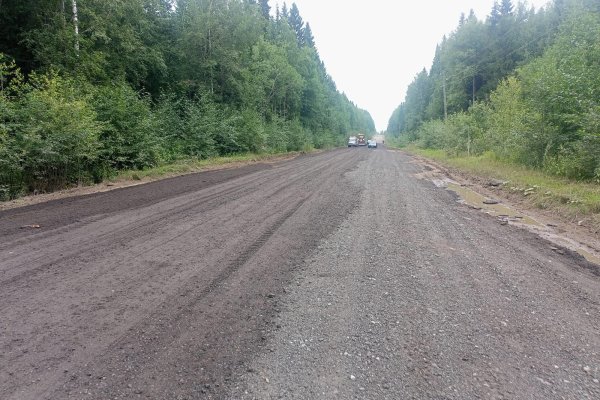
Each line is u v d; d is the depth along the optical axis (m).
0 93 9.91
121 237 5.55
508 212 8.45
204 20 24.09
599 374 2.54
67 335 2.86
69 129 10.40
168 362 2.54
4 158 9.12
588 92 11.75
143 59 19.88
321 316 3.27
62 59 13.58
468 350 2.79
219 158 21.50
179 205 8.11
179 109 22.17
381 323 3.17
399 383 2.37
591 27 16.48
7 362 2.50
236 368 2.50
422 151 41.28
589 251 5.61
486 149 23.91
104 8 16.30
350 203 8.72
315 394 2.25
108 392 2.22
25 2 13.58
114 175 12.79
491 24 51.50
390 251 5.18
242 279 4.05
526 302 3.68
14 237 5.48
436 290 3.90
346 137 85.00
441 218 7.45
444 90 48.41
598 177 10.29
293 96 41.53
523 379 2.45
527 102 14.82
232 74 26.72
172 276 4.09
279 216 7.18
